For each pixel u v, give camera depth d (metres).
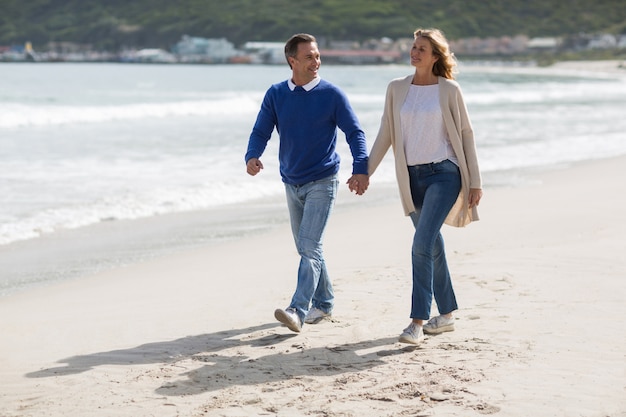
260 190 15.06
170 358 5.70
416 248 5.80
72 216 12.41
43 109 32.91
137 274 8.79
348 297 7.21
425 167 5.90
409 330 5.83
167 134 25.84
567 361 5.25
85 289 8.15
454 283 7.47
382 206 13.42
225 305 7.19
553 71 193.00
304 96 6.19
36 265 9.39
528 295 6.96
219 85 77.62
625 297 6.77
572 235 9.64
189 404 4.77
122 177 16.27
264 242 10.56
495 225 10.55
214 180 16.05
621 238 9.31
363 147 6.18
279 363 5.50
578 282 7.32
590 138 24.94
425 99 5.88
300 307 6.07
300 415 4.53
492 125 29.95
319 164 6.25
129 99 47.38
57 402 4.90
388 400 4.70
